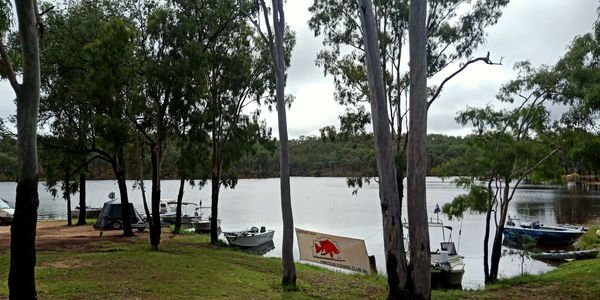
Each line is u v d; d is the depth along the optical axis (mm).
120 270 13688
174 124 19234
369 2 11227
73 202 67500
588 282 14469
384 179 10945
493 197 18516
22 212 7723
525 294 13109
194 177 28391
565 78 16406
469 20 18656
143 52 20078
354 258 13320
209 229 33938
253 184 148500
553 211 52500
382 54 19391
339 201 75500
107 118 18188
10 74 7863
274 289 12969
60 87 23375
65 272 13078
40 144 25062
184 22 18844
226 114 24812
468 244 31688
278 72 13539
